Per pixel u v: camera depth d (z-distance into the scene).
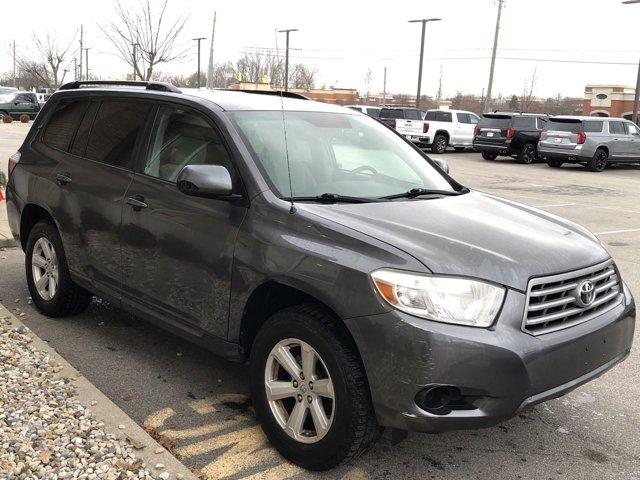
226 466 3.38
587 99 58.06
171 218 3.96
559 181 19.00
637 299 6.73
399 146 4.75
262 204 3.55
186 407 4.01
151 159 4.30
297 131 4.16
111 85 5.18
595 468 3.53
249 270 3.49
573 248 3.46
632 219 12.29
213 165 3.57
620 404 4.30
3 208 9.51
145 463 3.17
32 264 5.41
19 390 3.79
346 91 73.62
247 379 4.43
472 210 3.83
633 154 23.64
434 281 2.96
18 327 4.80
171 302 4.04
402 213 3.55
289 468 3.38
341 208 3.53
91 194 4.62
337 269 3.13
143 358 4.70
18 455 3.12
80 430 3.41
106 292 4.60
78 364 4.55
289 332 3.32
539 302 3.13
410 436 3.78
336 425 3.13
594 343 3.29
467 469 3.47
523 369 2.96
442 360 2.88
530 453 3.66
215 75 50.41
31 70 48.78
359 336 3.02
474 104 84.56
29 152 5.50
